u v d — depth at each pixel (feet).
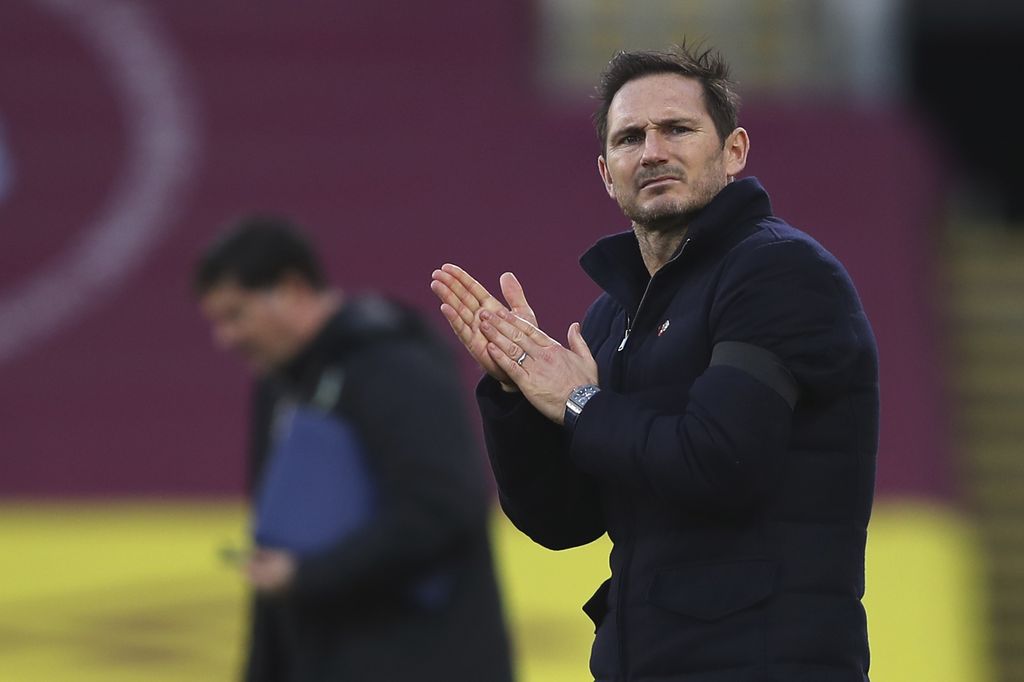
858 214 110.11
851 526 34.09
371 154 111.55
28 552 93.30
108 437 103.19
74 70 112.16
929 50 176.55
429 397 47.70
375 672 46.52
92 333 105.91
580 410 34.30
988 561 109.60
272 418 51.93
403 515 46.09
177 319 106.52
